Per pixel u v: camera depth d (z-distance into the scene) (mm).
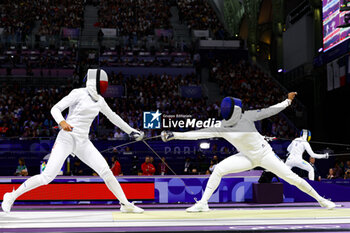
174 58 41562
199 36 47594
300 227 5500
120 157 18469
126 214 7164
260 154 7613
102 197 9438
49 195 9297
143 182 9602
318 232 5383
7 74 35188
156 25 48438
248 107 32188
